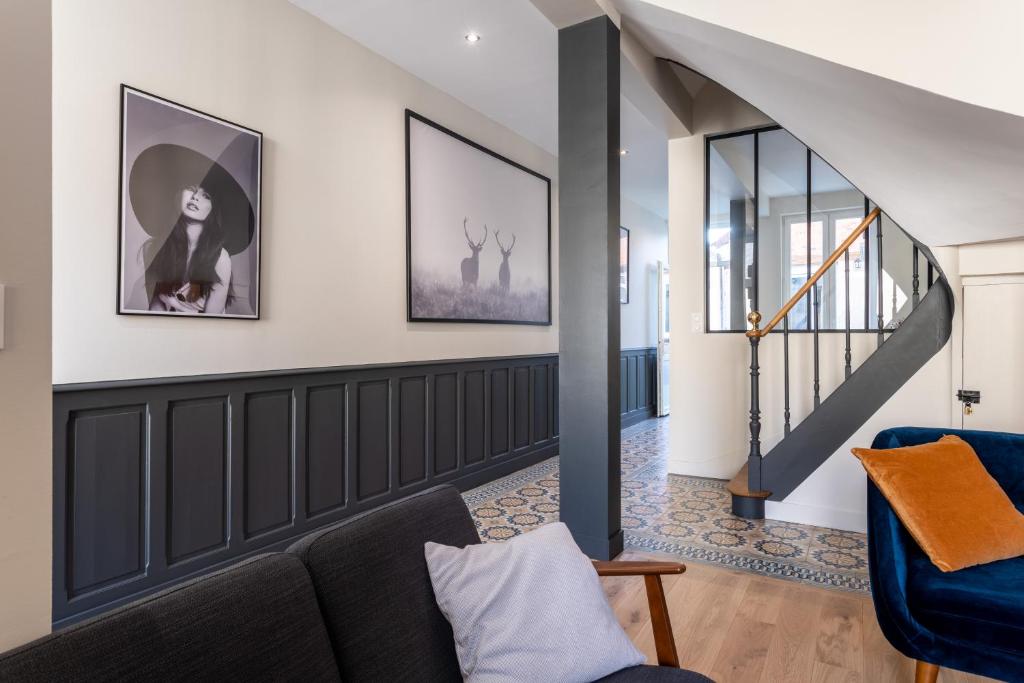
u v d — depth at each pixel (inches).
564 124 107.8
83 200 84.0
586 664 42.8
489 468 171.0
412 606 44.0
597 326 105.0
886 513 67.8
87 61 84.3
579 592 46.2
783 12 77.4
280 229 112.9
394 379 137.5
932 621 59.6
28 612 31.0
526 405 190.9
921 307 113.6
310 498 116.1
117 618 29.4
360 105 130.3
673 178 176.7
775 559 106.3
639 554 108.8
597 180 104.6
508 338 185.6
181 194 95.7
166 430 92.4
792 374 160.2
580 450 106.6
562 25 107.2
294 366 115.3
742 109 167.6
